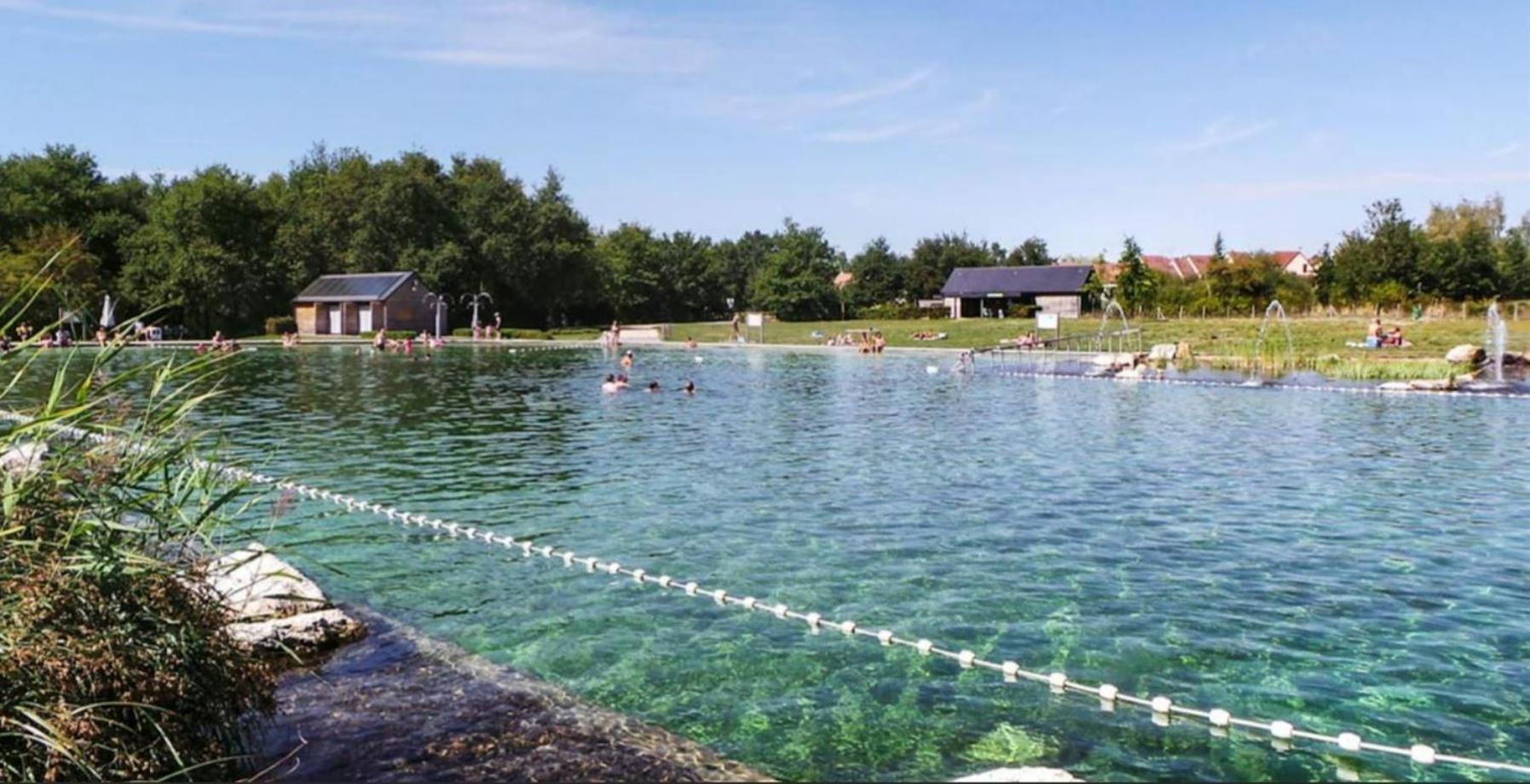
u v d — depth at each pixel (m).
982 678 7.62
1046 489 14.89
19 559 5.01
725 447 19.47
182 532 6.08
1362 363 36.28
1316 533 12.04
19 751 4.62
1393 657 8.03
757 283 110.44
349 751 6.18
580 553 11.30
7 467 5.37
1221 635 8.55
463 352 58.59
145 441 5.98
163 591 5.43
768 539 11.88
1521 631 8.62
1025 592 9.75
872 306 110.69
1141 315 73.56
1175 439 20.39
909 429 22.25
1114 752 6.39
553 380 37.28
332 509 13.62
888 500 14.12
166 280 71.06
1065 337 52.00
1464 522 12.59
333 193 86.50
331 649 8.09
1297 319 61.81
